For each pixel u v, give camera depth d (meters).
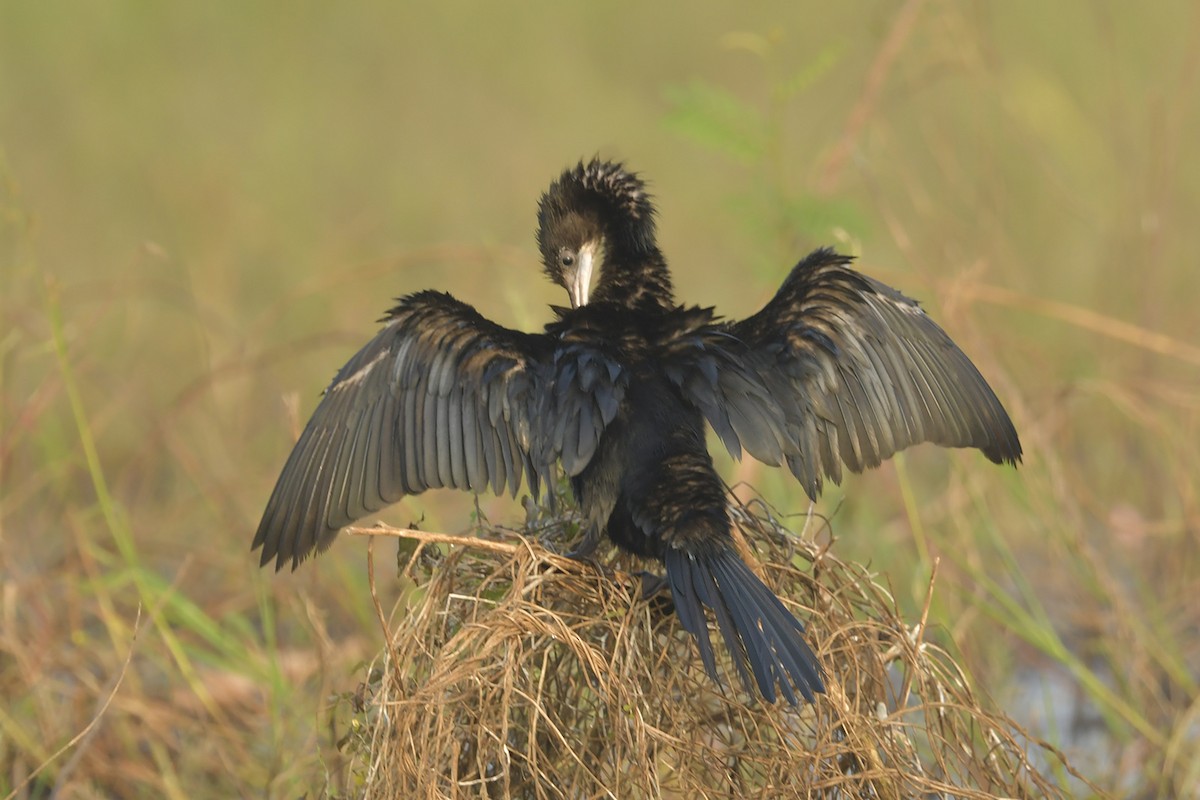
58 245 18.41
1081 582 11.98
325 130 22.50
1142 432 13.92
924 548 10.89
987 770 7.93
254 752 10.27
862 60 22.22
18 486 13.39
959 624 10.59
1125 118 19.36
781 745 7.23
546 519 8.10
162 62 24.20
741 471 12.20
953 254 14.95
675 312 8.16
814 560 7.79
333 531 7.54
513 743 7.42
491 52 25.02
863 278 8.07
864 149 18.05
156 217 19.25
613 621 7.32
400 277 18.39
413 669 7.47
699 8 25.55
